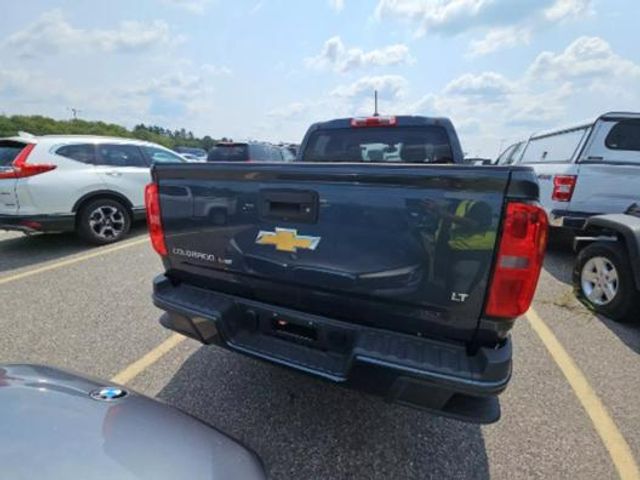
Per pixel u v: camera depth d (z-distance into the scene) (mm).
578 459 1972
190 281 2367
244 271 2078
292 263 1913
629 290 3424
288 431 2127
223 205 2064
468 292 1549
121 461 1105
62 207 5441
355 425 2180
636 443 2082
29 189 5109
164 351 2924
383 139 3787
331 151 3979
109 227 6074
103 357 2838
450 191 1518
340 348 1884
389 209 1638
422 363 1599
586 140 4766
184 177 2170
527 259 1453
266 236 1964
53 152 5426
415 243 1609
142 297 3967
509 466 1921
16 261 5160
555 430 2172
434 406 1630
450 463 1931
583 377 2688
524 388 2559
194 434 1342
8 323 3352
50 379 1465
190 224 2203
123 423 1277
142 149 6559
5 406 1217
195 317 2100
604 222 3713
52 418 1209
